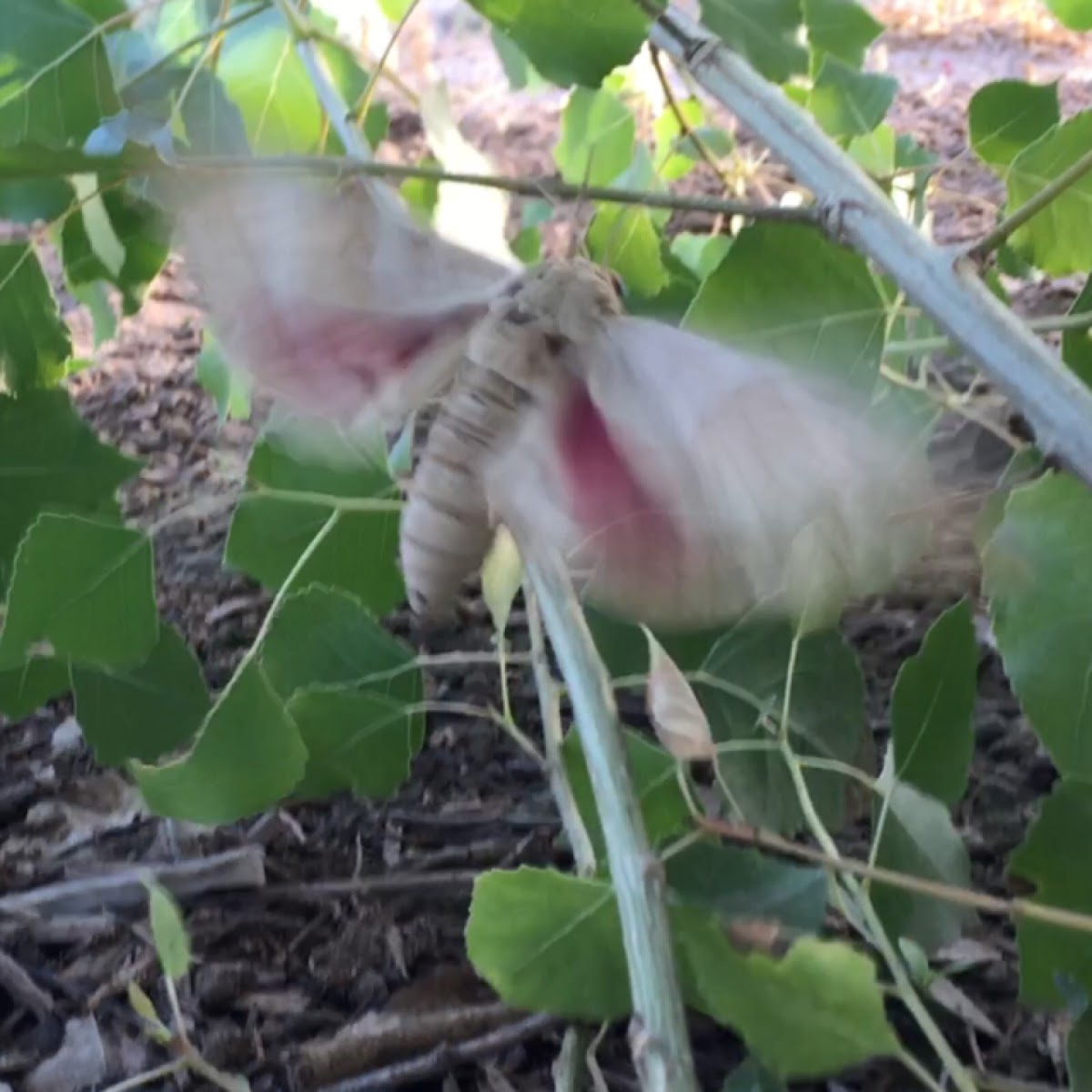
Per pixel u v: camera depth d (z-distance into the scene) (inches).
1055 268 11.2
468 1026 11.2
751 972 8.2
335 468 12.5
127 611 11.4
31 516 12.1
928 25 29.9
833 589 9.5
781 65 12.4
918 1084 10.9
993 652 14.9
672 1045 8.1
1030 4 30.6
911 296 9.4
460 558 10.3
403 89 13.9
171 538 16.3
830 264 10.2
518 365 9.8
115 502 12.5
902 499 8.3
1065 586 9.2
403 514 10.9
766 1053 8.4
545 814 13.2
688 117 18.6
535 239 16.8
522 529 9.9
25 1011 11.4
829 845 10.3
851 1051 8.3
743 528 8.3
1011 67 27.9
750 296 10.2
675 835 10.6
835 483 8.0
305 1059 11.0
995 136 12.3
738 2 12.2
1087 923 8.5
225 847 12.7
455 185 13.4
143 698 12.2
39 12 12.0
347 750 11.7
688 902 9.3
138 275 13.2
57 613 11.2
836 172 9.8
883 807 10.2
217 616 15.3
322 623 12.0
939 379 16.3
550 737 11.5
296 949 11.9
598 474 9.6
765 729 11.9
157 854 12.7
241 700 10.4
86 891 12.2
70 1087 10.9
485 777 13.6
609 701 9.5
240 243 10.1
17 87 12.1
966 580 9.9
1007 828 13.0
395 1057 11.1
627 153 16.9
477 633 15.4
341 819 13.1
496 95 27.5
